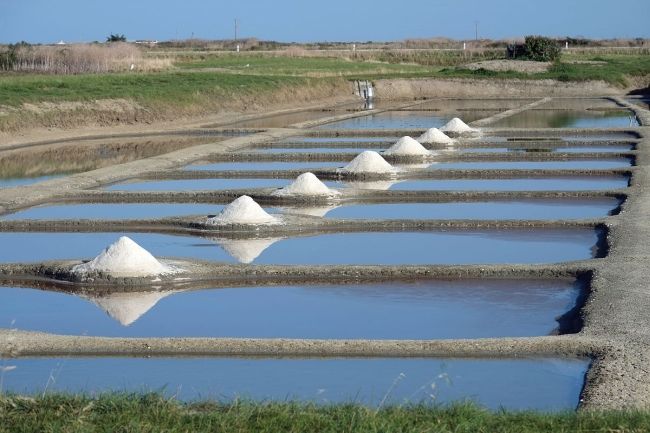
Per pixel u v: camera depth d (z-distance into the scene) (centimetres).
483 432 878
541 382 1155
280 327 1458
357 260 1875
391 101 7100
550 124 4909
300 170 3106
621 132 4259
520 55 8731
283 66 8225
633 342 1252
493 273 1720
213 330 1445
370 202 2586
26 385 1152
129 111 4981
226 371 1209
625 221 2119
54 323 1486
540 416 918
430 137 3909
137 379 1175
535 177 2998
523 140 4069
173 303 1597
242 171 3114
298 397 1099
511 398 1100
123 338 1326
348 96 7200
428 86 7556
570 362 1225
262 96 6169
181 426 897
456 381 1159
